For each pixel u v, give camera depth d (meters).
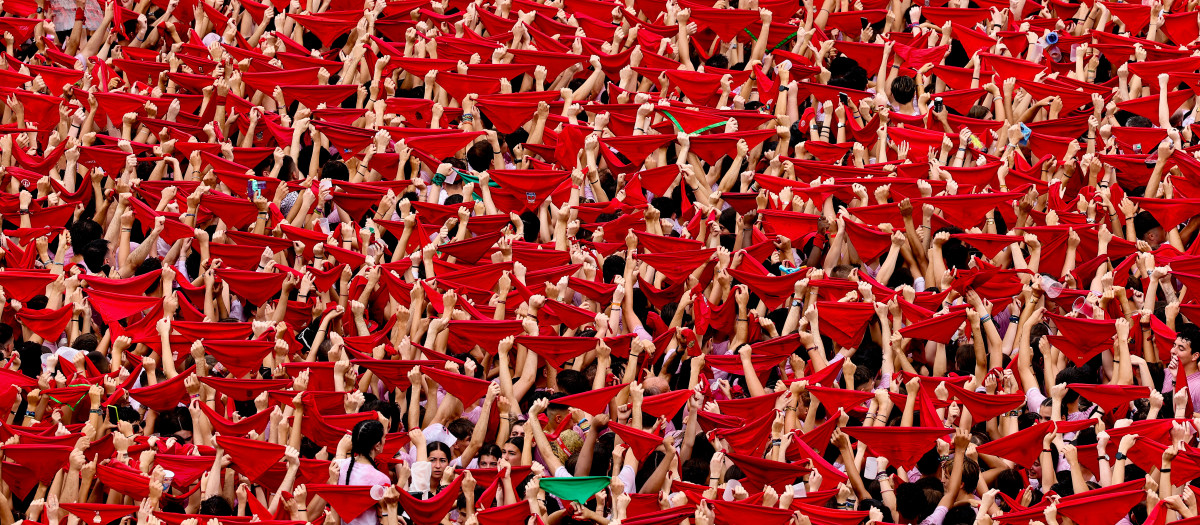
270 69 41.22
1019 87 40.72
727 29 42.06
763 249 33.56
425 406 30.80
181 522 25.08
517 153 38.78
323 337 31.09
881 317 29.98
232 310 33.75
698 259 32.25
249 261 33.81
